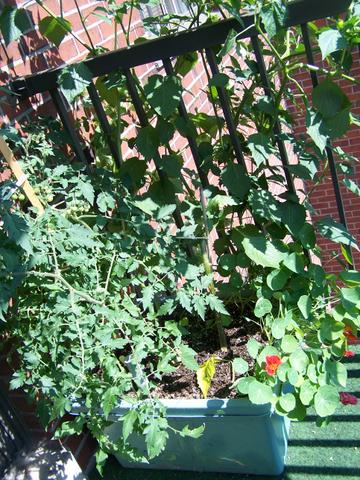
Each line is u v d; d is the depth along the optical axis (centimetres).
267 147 167
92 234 150
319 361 158
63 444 184
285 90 177
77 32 211
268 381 156
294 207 175
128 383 152
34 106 184
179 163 182
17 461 180
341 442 182
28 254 136
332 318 159
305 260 184
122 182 182
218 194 187
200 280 181
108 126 187
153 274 162
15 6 176
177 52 163
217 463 180
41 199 159
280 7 144
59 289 141
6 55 172
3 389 178
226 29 157
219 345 199
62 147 194
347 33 153
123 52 166
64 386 142
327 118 156
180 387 184
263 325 185
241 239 186
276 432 169
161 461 189
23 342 155
